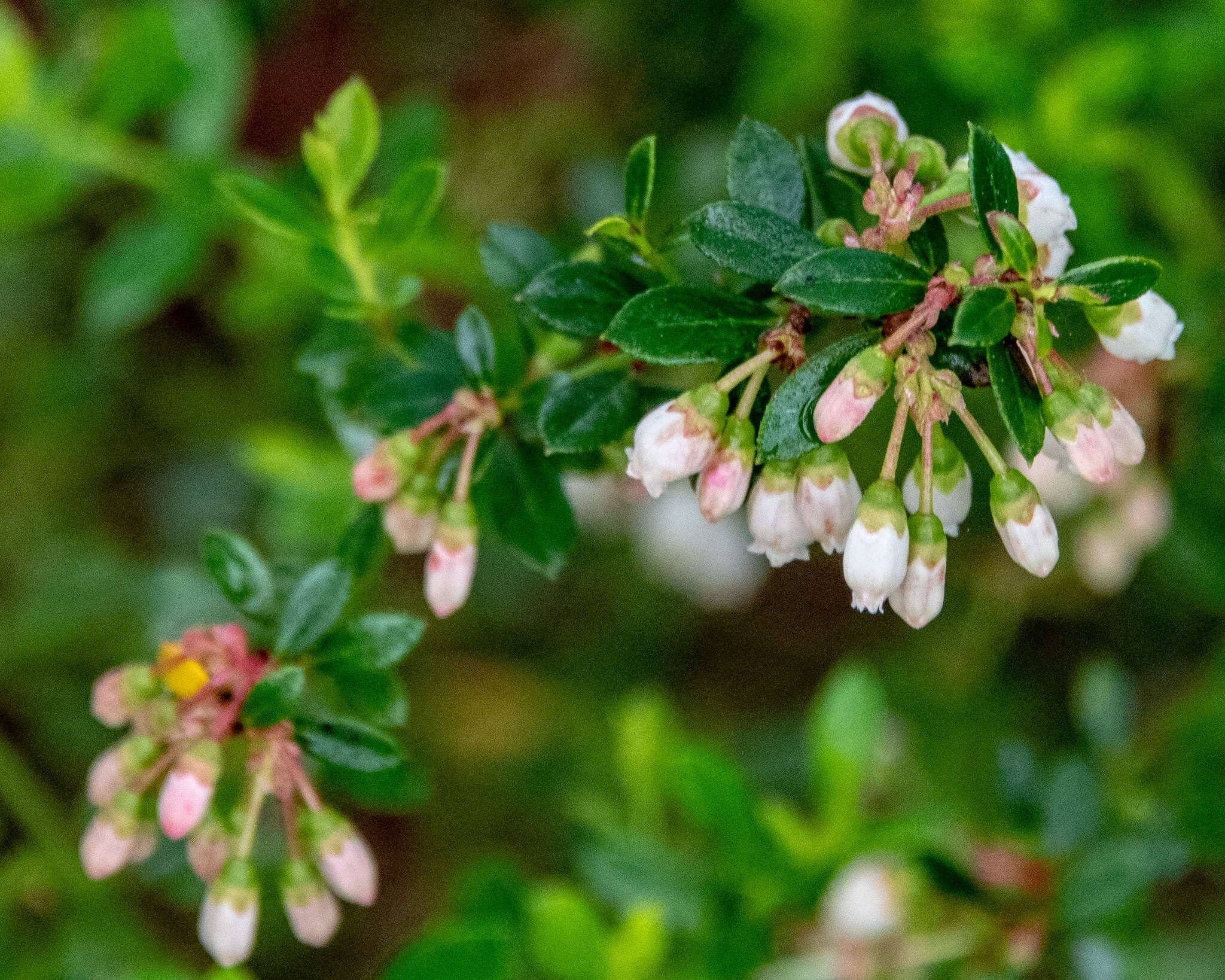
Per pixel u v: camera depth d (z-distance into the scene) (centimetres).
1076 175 54
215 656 47
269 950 69
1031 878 52
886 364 45
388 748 47
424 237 54
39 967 55
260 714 46
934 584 45
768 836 51
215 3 54
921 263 46
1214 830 52
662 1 66
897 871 52
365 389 49
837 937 53
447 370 48
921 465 45
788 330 45
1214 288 53
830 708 52
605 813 54
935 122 59
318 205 49
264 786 47
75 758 67
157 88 54
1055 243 46
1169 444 53
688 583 71
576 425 47
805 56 60
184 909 65
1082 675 71
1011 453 54
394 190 48
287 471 55
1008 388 45
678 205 64
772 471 45
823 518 45
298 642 47
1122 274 44
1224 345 53
